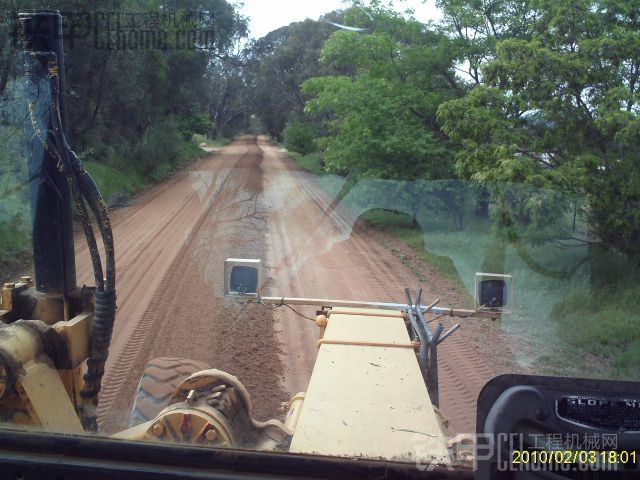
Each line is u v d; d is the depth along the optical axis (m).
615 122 8.41
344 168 11.08
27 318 2.54
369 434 2.01
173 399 2.49
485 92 9.81
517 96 9.59
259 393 4.38
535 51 9.26
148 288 6.89
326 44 14.32
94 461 1.70
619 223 8.05
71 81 8.83
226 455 1.67
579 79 9.03
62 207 2.52
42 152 2.45
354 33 14.77
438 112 10.39
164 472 1.67
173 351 5.07
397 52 15.06
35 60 2.30
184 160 10.59
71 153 2.35
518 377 1.49
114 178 8.16
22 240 4.11
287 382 4.66
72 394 2.38
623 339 4.73
